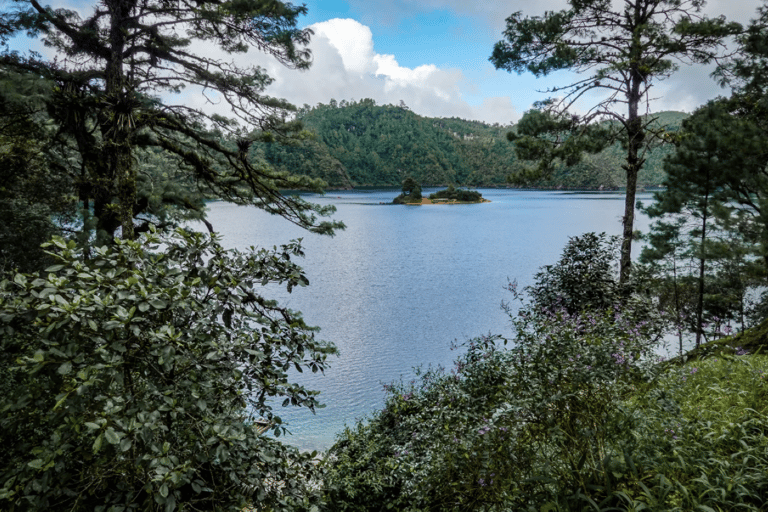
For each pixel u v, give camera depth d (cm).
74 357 256
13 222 930
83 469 291
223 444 286
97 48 1060
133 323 266
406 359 2595
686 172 1709
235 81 1222
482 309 3919
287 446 374
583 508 261
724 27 1122
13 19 927
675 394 379
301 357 374
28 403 275
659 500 244
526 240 8850
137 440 270
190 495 347
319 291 4669
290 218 1373
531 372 335
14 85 891
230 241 7962
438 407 480
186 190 1345
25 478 264
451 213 14725
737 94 1619
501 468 322
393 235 9700
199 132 1331
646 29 1162
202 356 300
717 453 291
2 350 300
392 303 4156
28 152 1038
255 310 376
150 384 288
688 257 1998
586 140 1326
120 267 310
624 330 434
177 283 305
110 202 1091
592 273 891
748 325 2136
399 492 546
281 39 1129
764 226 1510
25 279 275
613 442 299
